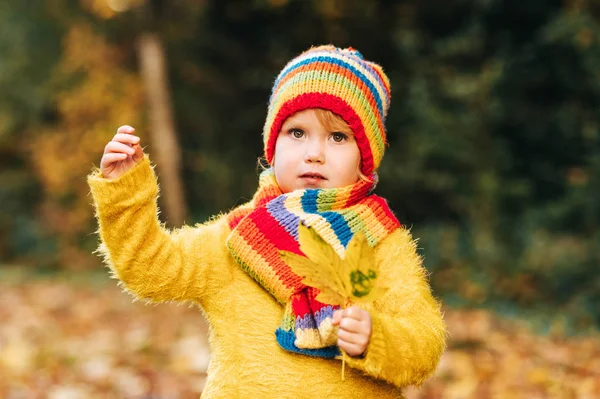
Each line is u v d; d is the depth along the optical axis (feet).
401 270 6.83
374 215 6.95
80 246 41.98
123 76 41.29
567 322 23.88
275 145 7.26
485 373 17.38
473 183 32.07
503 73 31.71
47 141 42.22
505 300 27.89
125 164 6.75
